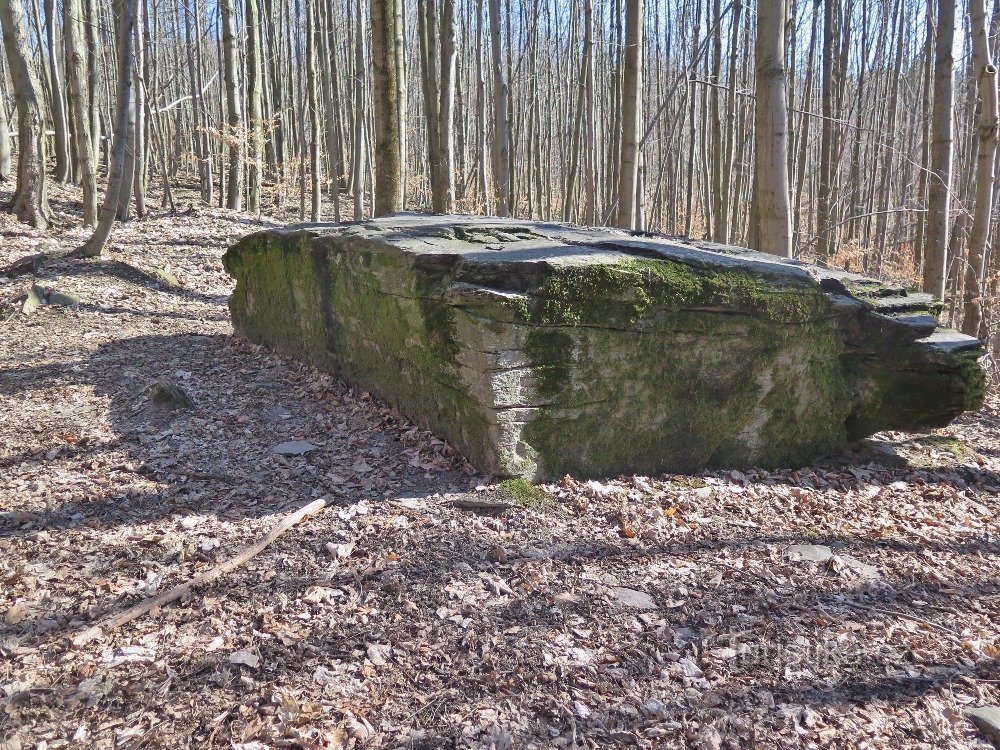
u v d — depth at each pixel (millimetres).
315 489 4785
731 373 5289
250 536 4168
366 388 6293
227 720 2803
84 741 2691
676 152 22891
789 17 16719
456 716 2898
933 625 3703
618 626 3529
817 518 4859
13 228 12414
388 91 9047
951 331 6180
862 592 3990
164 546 4031
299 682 3020
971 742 2934
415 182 23734
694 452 5371
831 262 17578
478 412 4797
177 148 25031
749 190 22812
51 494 4594
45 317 8664
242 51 26672
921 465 5871
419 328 5156
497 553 4039
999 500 5363
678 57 21859
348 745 2727
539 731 2852
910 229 23141
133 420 5867
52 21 17562
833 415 5789
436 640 3338
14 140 19328
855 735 2928
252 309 8281
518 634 3412
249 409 6164
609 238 5766
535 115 21359
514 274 4555
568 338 4703
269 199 23688
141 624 3357
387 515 4418
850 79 22641
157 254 12578
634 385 4996
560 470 4949
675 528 4539
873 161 19391
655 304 4840
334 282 6363
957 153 14750
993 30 11656
